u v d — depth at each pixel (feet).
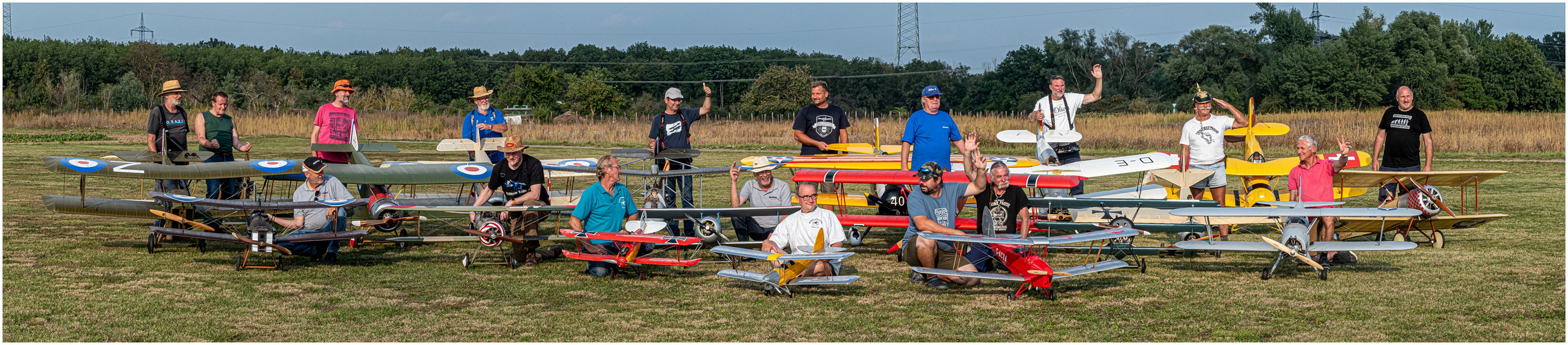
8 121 128.26
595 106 203.51
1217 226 22.52
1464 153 63.62
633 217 20.48
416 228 26.86
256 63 307.78
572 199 26.17
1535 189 38.06
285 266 20.07
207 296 16.69
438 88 348.38
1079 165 27.40
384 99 232.12
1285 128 24.82
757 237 23.35
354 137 26.71
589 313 15.72
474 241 24.18
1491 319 14.90
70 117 125.49
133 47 272.92
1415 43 204.64
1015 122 109.09
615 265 19.27
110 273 18.69
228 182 25.35
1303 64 203.92
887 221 22.07
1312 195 20.97
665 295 17.30
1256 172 23.98
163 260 20.38
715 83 346.74
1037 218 21.93
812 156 27.63
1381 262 20.57
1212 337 13.94
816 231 18.33
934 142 22.86
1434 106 200.75
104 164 21.31
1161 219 23.21
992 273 17.15
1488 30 281.95
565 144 90.07
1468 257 21.04
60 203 21.03
